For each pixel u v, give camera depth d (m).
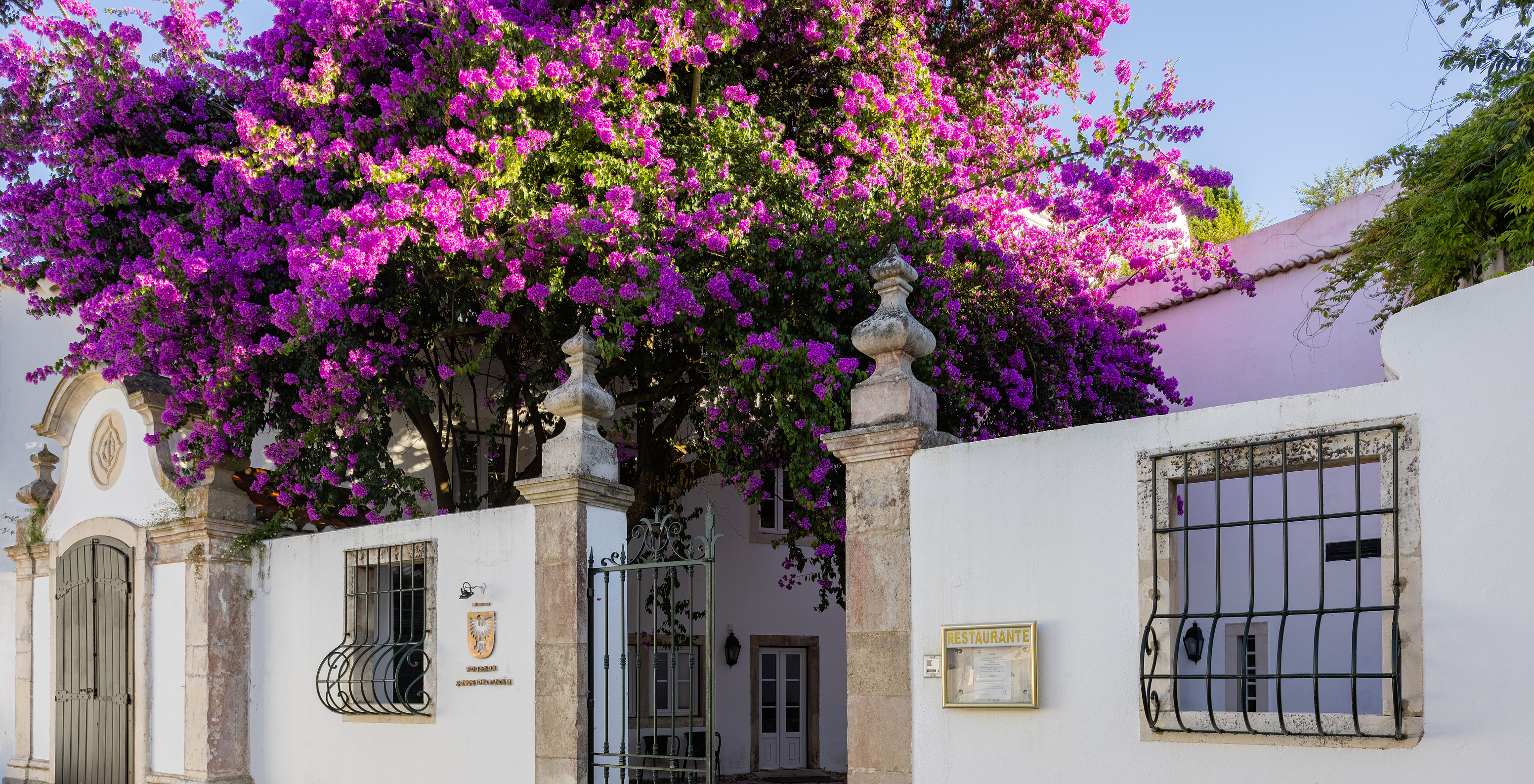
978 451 5.11
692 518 12.78
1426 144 6.46
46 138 9.08
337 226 7.60
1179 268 11.09
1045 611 4.80
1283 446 4.21
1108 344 9.52
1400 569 3.93
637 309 7.48
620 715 6.61
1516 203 5.38
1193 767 4.30
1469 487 3.82
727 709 13.35
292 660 8.34
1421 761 3.79
